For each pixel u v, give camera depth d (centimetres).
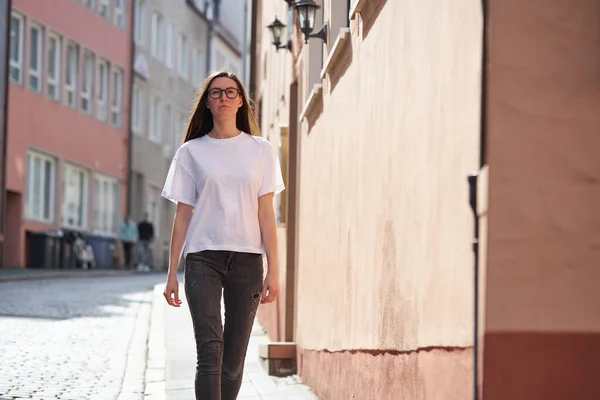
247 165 670
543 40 422
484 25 425
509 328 416
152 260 5406
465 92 456
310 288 1060
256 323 1789
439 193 504
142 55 5178
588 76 421
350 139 824
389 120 653
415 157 566
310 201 1091
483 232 421
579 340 416
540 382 415
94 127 4512
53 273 3378
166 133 5725
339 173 884
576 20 421
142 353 1334
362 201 757
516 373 415
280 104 1552
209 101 682
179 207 679
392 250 634
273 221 682
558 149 420
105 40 4634
